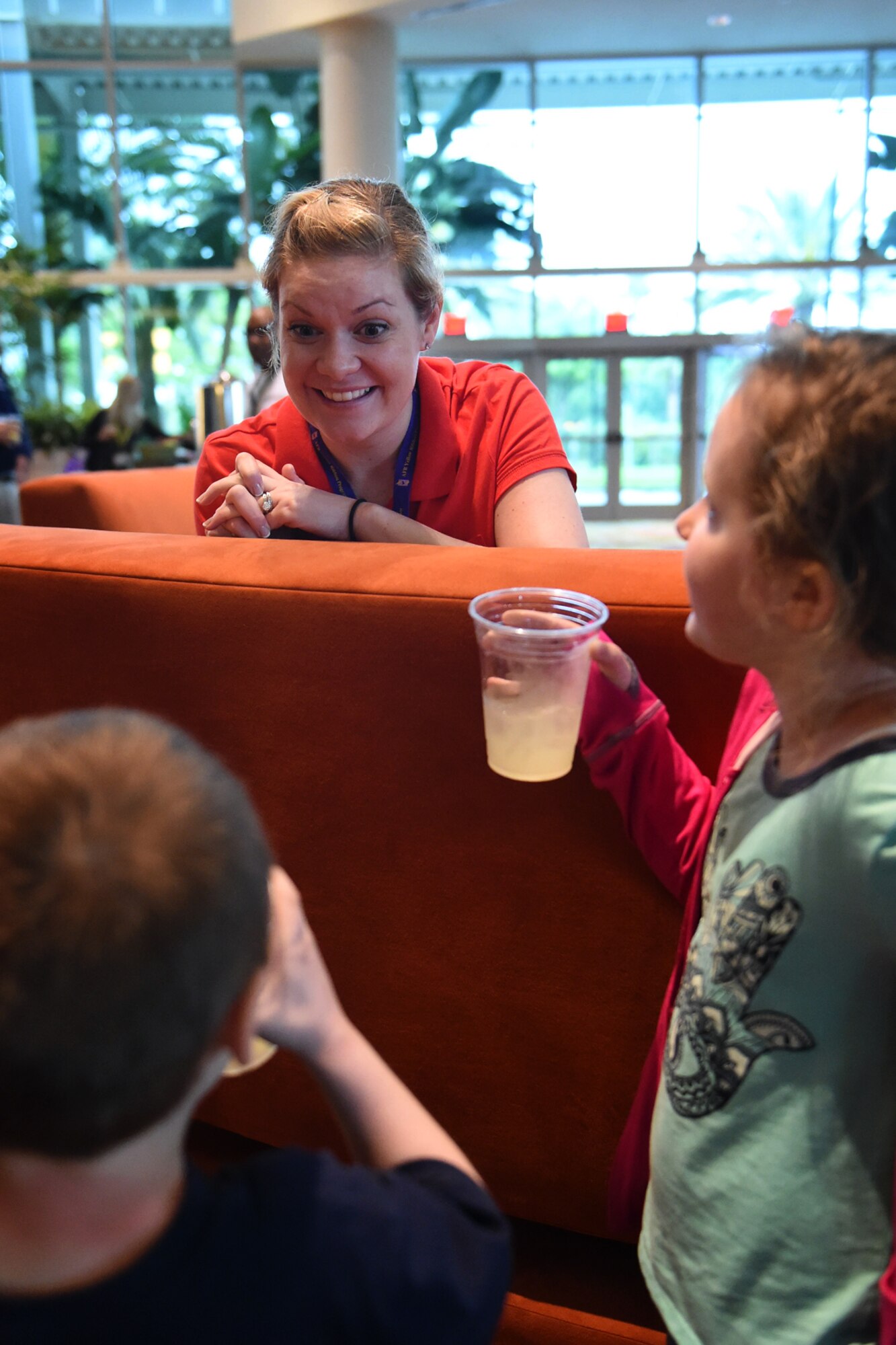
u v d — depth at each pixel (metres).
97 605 1.00
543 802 0.91
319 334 1.31
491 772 0.92
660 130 10.17
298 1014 0.61
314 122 10.13
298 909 0.61
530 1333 1.02
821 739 0.66
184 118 10.14
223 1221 0.48
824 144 10.11
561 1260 1.06
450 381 1.56
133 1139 0.45
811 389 0.60
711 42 9.59
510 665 0.75
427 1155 0.59
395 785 0.95
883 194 10.13
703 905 0.75
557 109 10.14
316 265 1.26
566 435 11.42
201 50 9.95
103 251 10.48
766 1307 0.68
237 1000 0.46
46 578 1.02
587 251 10.55
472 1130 1.03
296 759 0.98
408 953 1.00
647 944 0.92
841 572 0.60
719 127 10.14
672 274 10.61
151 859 0.41
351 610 0.91
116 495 2.66
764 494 0.62
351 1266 0.49
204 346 10.72
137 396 6.96
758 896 0.67
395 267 1.29
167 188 10.31
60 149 10.18
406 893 0.98
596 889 0.92
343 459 1.49
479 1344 0.52
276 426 1.58
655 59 9.90
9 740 0.46
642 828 0.84
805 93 9.98
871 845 0.59
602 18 8.91
